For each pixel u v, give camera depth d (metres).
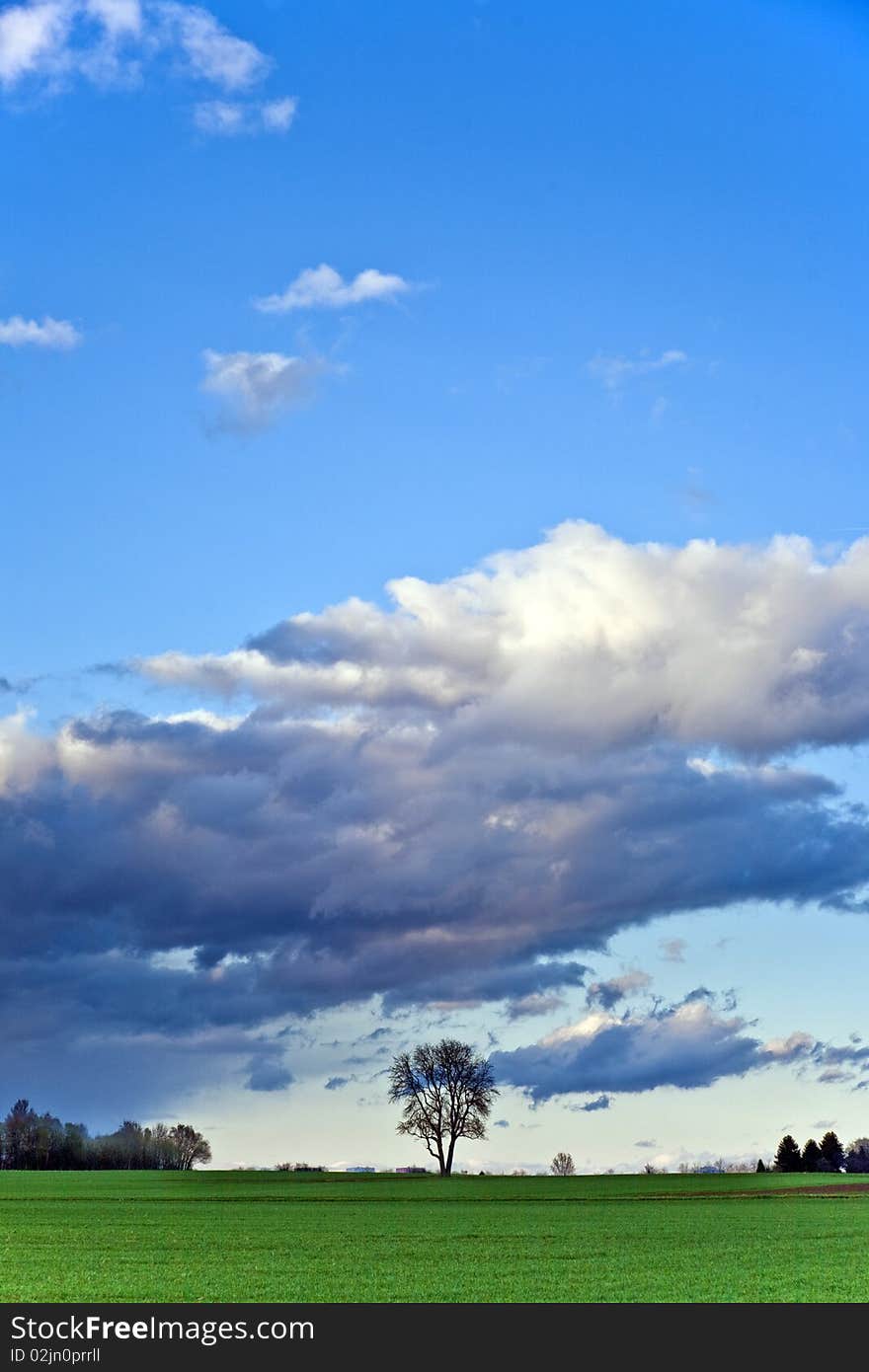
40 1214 83.31
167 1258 52.22
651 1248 56.38
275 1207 91.12
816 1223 71.38
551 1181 131.38
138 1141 199.38
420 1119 162.88
